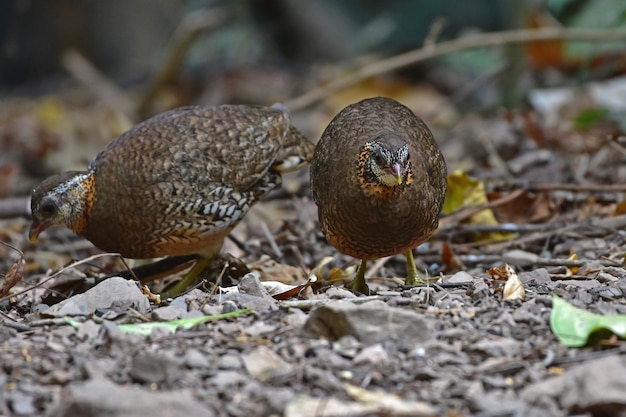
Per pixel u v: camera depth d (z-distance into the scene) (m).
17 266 9.47
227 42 26.53
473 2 23.89
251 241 12.34
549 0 19.11
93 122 20.89
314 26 25.83
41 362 7.02
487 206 12.10
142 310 8.50
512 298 8.38
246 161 10.72
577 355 7.04
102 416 5.96
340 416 6.09
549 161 14.63
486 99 21.80
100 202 10.48
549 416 6.21
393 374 6.75
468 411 6.27
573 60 18.92
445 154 16.14
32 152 19.62
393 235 9.54
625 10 18.44
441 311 7.96
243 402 6.39
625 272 9.40
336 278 10.91
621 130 15.80
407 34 24.30
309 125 20.66
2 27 26.95
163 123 10.73
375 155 9.17
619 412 6.17
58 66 27.22
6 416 6.29
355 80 17.06
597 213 12.50
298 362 6.94
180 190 10.38
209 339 7.41
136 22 27.14
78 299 8.55
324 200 9.82
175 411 6.01
